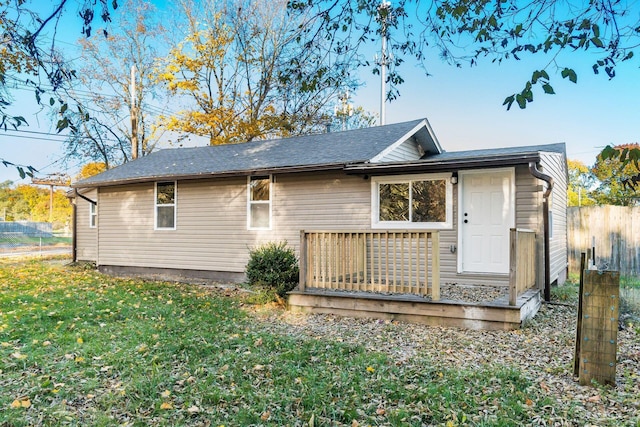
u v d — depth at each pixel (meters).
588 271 3.97
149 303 7.84
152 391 3.82
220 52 22.14
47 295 8.38
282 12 18.86
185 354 4.85
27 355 4.68
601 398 3.63
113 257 12.97
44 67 3.34
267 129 20.77
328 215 9.83
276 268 8.22
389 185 9.24
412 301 6.54
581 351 3.99
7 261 17.14
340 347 5.15
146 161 13.95
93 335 5.53
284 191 10.39
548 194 7.73
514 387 3.86
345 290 7.50
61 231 37.56
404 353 5.01
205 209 11.48
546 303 7.82
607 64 3.17
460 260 8.52
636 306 7.16
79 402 3.63
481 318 6.13
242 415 3.35
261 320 6.75
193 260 11.63
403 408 3.46
